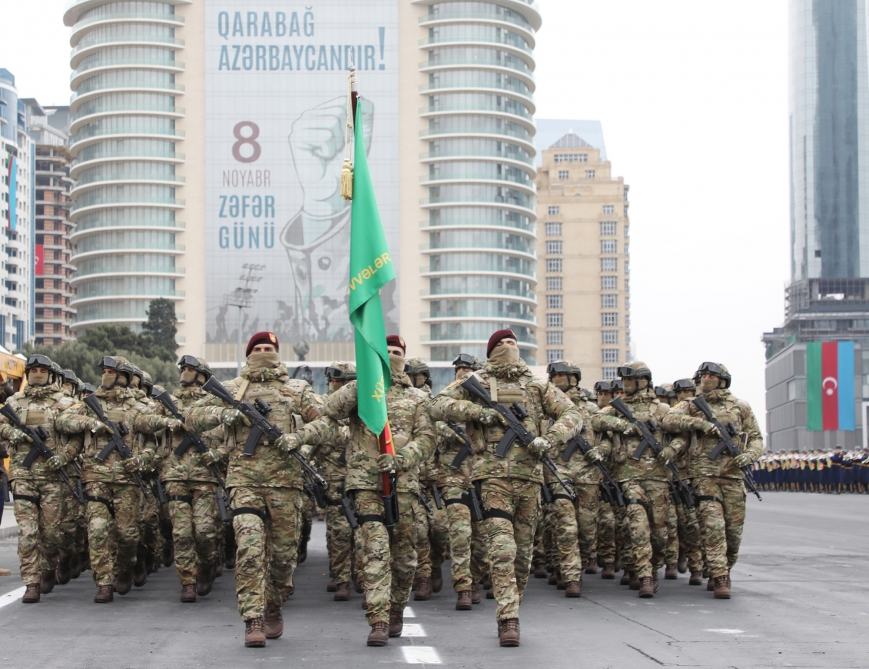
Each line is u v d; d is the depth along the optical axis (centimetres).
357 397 888
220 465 1187
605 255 17362
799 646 895
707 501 1212
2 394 1595
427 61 12500
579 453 1333
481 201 12375
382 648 880
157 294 12131
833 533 2266
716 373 1220
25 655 857
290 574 926
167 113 12188
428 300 12369
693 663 818
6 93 15525
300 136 12281
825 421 13475
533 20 13012
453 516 961
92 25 12294
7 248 15350
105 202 12212
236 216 12212
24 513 1183
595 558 1486
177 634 959
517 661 823
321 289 12194
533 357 13038
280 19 12362
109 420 1194
